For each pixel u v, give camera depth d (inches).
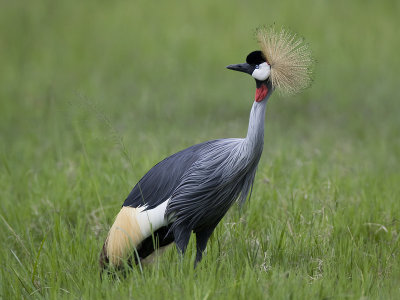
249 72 329.4
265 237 401.1
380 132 762.8
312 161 565.9
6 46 1187.9
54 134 697.0
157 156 546.6
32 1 1408.7
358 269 343.6
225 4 1326.3
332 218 418.0
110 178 505.0
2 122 811.4
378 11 1289.4
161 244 360.2
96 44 1189.7
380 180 531.5
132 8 1344.7
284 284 311.6
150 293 303.9
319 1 1321.4
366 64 1066.7
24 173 552.1
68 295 328.5
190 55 1117.1
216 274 336.8
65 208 467.5
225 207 344.5
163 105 876.6
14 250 418.6
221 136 695.1
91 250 380.5
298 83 331.6
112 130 420.2
